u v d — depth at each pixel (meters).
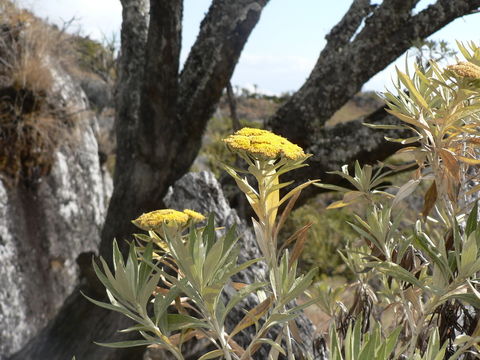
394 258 1.07
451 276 0.82
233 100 4.11
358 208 1.24
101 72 7.85
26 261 5.29
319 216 6.19
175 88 3.72
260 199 0.89
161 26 3.50
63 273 5.66
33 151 5.72
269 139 0.84
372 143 3.59
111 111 8.23
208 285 0.77
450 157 1.00
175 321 0.82
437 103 1.14
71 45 7.30
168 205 1.90
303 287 0.83
